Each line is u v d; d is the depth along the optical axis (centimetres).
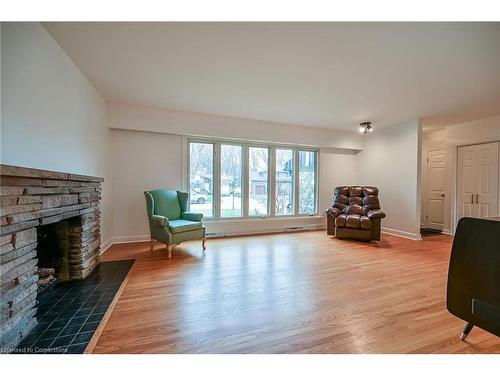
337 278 262
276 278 261
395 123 495
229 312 191
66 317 179
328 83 302
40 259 239
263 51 229
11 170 127
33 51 184
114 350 144
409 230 473
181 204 407
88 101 298
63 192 199
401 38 205
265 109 412
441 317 186
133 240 413
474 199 473
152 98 362
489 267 138
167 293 222
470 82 295
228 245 404
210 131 445
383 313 191
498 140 436
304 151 568
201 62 252
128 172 409
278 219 532
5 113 154
